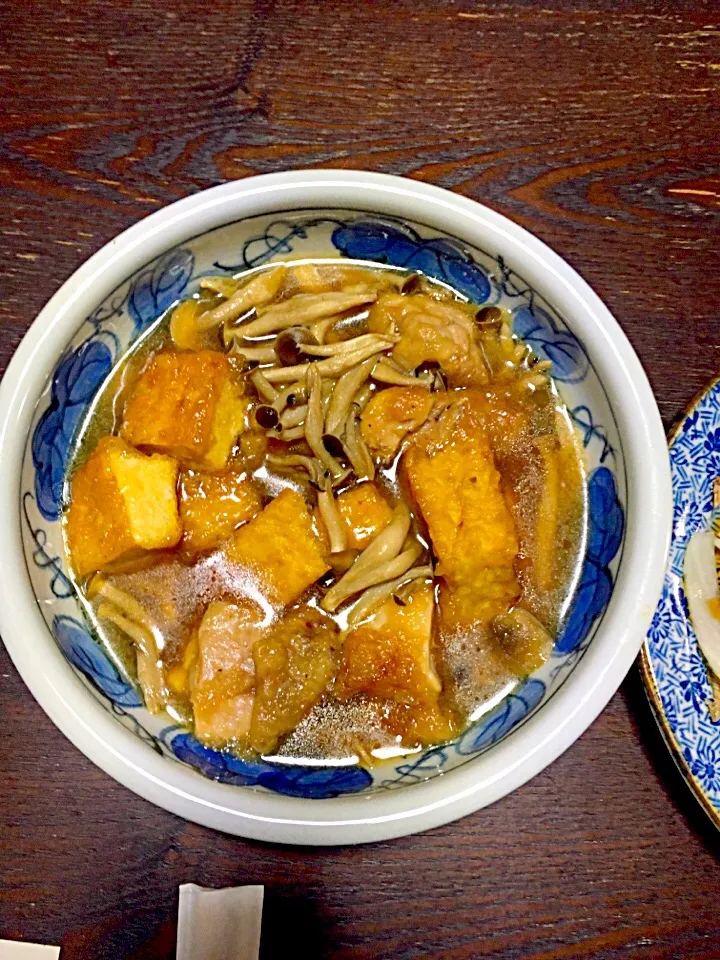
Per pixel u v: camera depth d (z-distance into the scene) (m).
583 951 0.28
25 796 0.28
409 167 0.30
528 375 0.29
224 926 0.28
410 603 0.28
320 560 0.28
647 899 0.28
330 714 0.28
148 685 0.28
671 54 0.31
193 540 0.28
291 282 0.30
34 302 0.30
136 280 0.28
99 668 0.28
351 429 0.29
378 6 0.31
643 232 0.30
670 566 0.29
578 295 0.27
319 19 0.31
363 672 0.28
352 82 0.30
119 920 0.28
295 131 0.30
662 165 0.31
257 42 0.31
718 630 0.29
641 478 0.26
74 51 0.30
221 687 0.28
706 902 0.28
